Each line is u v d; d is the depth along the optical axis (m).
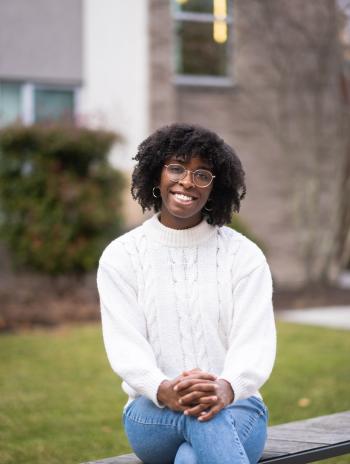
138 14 12.12
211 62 12.59
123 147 11.45
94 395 5.99
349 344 7.75
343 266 12.66
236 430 3.02
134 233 3.32
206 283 3.22
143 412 3.10
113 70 12.05
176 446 3.07
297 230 12.68
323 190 12.60
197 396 2.91
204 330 3.19
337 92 12.41
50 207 10.23
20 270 10.59
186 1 12.49
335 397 5.75
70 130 10.21
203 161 3.25
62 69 11.91
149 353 3.12
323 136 12.53
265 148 12.70
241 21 12.44
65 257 10.23
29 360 7.21
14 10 11.70
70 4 11.91
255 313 3.18
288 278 12.72
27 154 10.25
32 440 4.87
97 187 10.35
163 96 12.23
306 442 3.33
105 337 3.20
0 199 10.27
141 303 3.23
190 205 3.22
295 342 7.91
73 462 4.44
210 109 12.53
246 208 12.59
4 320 9.12
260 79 12.53
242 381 3.02
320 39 12.25
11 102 11.78
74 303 10.11
